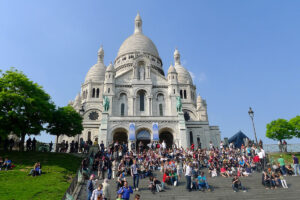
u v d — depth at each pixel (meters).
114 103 57.38
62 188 22.58
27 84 37.72
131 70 62.09
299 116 45.09
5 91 35.69
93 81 73.88
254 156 31.91
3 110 35.19
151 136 48.56
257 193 21.14
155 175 27.75
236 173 28.44
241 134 64.12
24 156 33.88
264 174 23.31
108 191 17.20
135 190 21.81
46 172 27.66
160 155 33.62
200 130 64.00
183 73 79.62
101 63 81.25
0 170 27.59
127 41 86.56
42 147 44.75
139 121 49.44
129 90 59.31
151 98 58.38
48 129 45.88
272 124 46.56
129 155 31.22
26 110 35.78
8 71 38.47
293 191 21.27
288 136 44.28
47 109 39.12
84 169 24.83
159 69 78.06
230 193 21.30
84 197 20.22
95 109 67.75
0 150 36.41
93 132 61.97
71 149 41.78
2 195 19.19
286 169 28.02
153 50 83.81
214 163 30.70
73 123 47.16
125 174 26.66
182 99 73.81
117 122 49.03
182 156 34.50
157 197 20.30
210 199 19.78
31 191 20.72
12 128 34.72
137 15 98.62
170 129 49.97
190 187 22.06
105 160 27.30
